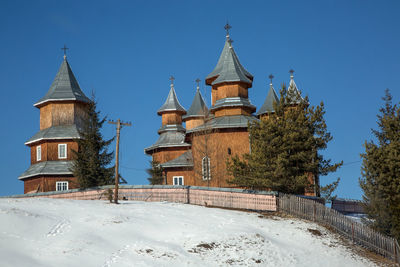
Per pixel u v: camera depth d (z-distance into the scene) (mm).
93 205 31500
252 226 28625
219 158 46000
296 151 36125
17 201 31219
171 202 35531
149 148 61219
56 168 50969
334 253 26766
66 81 55844
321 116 37000
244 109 48969
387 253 27969
